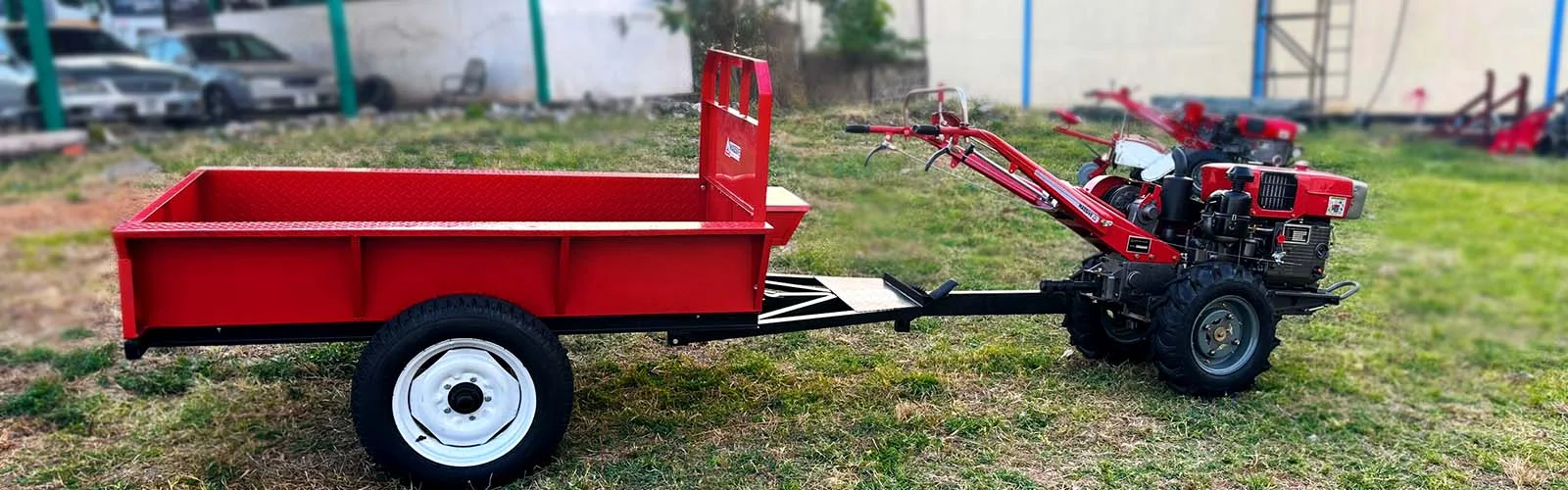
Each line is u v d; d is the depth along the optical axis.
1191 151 6.41
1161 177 4.44
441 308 3.26
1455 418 4.34
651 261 3.44
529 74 10.35
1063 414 4.24
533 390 3.41
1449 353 5.21
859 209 7.41
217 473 3.59
